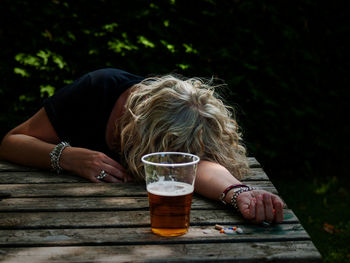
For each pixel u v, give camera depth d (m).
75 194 1.52
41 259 1.03
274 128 3.94
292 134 4.02
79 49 3.41
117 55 3.46
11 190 1.57
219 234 1.19
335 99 4.16
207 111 1.55
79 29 3.37
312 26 4.02
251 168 1.92
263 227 1.24
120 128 1.76
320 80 4.12
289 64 3.97
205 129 1.56
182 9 3.61
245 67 3.79
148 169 1.14
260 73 3.84
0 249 1.09
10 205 1.41
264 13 3.80
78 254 1.06
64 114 1.89
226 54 3.62
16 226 1.23
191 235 1.18
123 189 1.58
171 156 1.26
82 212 1.35
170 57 3.59
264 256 1.05
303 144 4.21
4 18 3.22
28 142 1.87
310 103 4.05
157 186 1.14
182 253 1.07
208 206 1.41
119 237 1.16
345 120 4.24
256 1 3.75
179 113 1.51
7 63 3.27
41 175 1.76
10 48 3.27
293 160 4.25
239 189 1.36
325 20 4.02
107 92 1.86
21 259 1.03
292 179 4.18
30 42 3.26
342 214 3.45
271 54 3.91
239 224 1.27
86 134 1.92
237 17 3.74
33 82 3.36
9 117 3.32
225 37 3.74
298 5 3.90
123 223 1.26
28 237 1.16
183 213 1.16
